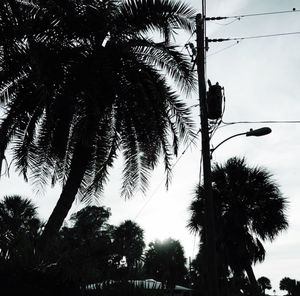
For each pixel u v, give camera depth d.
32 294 11.18
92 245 12.23
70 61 14.07
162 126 15.41
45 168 17.11
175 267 49.31
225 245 25.02
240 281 33.56
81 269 11.52
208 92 13.17
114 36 15.15
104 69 14.26
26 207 29.20
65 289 11.58
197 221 25.91
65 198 14.72
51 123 14.27
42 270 11.31
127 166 16.70
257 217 25.64
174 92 15.80
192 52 14.17
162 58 15.52
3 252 11.53
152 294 13.62
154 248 50.94
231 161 26.64
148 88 15.37
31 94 14.57
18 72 13.41
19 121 15.08
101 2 14.25
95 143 15.52
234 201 25.62
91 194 17.22
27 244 11.81
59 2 13.91
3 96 14.88
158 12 15.33
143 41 14.92
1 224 12.68
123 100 14.52
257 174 26.02
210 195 12.30
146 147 15.58
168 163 16.08
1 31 9.95
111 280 12.78
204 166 12.64
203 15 13.89
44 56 13.17
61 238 13.12
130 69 15.00
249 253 25.05
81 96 13.98
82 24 14.43
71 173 15.13
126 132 16.03
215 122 13.23
